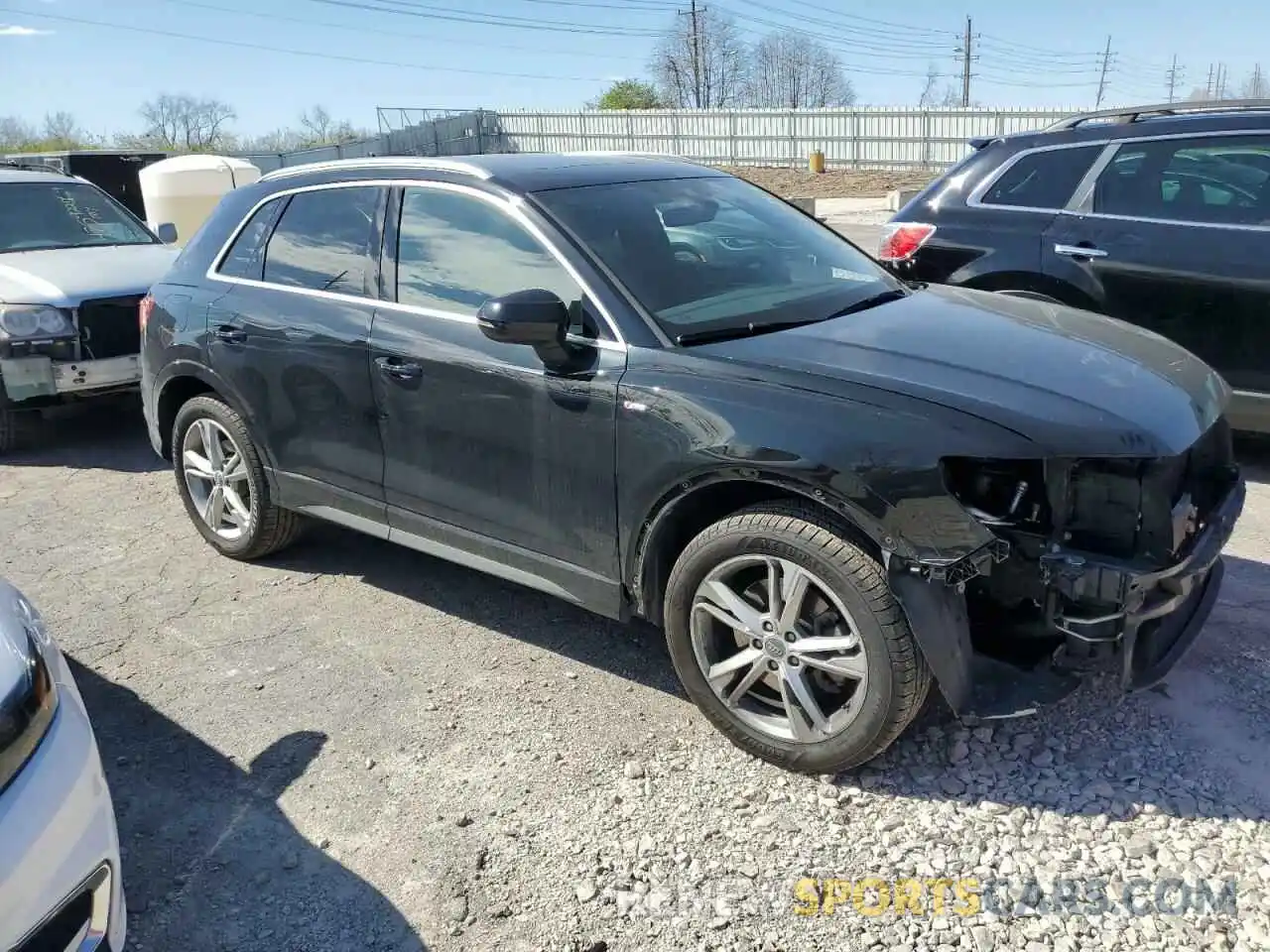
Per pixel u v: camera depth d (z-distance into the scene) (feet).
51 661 8.02
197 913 8.89
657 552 10.83
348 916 8.79
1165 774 9.91
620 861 9.24
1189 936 8.05
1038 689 9.46
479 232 12.28
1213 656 11.84
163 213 44.19
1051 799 9.66
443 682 12.38
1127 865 8.80
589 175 13.06
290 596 14.92
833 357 10.16
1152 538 9.14
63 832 7.06
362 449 13.39
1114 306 17.97
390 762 10.85
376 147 128.36
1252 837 9.02
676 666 10.89
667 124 137.08
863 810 9.71
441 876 9.18
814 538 9.53
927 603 9.04
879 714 9.50
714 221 13.12
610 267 11.30
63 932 7.06
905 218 20.47
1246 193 17.03
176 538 17.38
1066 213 18.54
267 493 15.19
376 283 13.20
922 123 116.88
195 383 16.15
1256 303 16.67
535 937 8.45
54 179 27.50
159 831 9.95
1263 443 19.45
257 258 14.90
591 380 10.81
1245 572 13.93
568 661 12.75
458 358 11.95
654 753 10.78
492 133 152.46
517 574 12.20
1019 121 110.63
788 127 126.72
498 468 11.86
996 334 11.10
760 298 11.78
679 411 10.12
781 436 9.46
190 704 12.15
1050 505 9.31
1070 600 9.39
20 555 16.92
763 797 9.98
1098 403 9.36
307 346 13.70
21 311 21.42
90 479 20.97
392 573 15.56
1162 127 17.89
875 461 9.07
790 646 9.97
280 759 11.00
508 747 11.00
